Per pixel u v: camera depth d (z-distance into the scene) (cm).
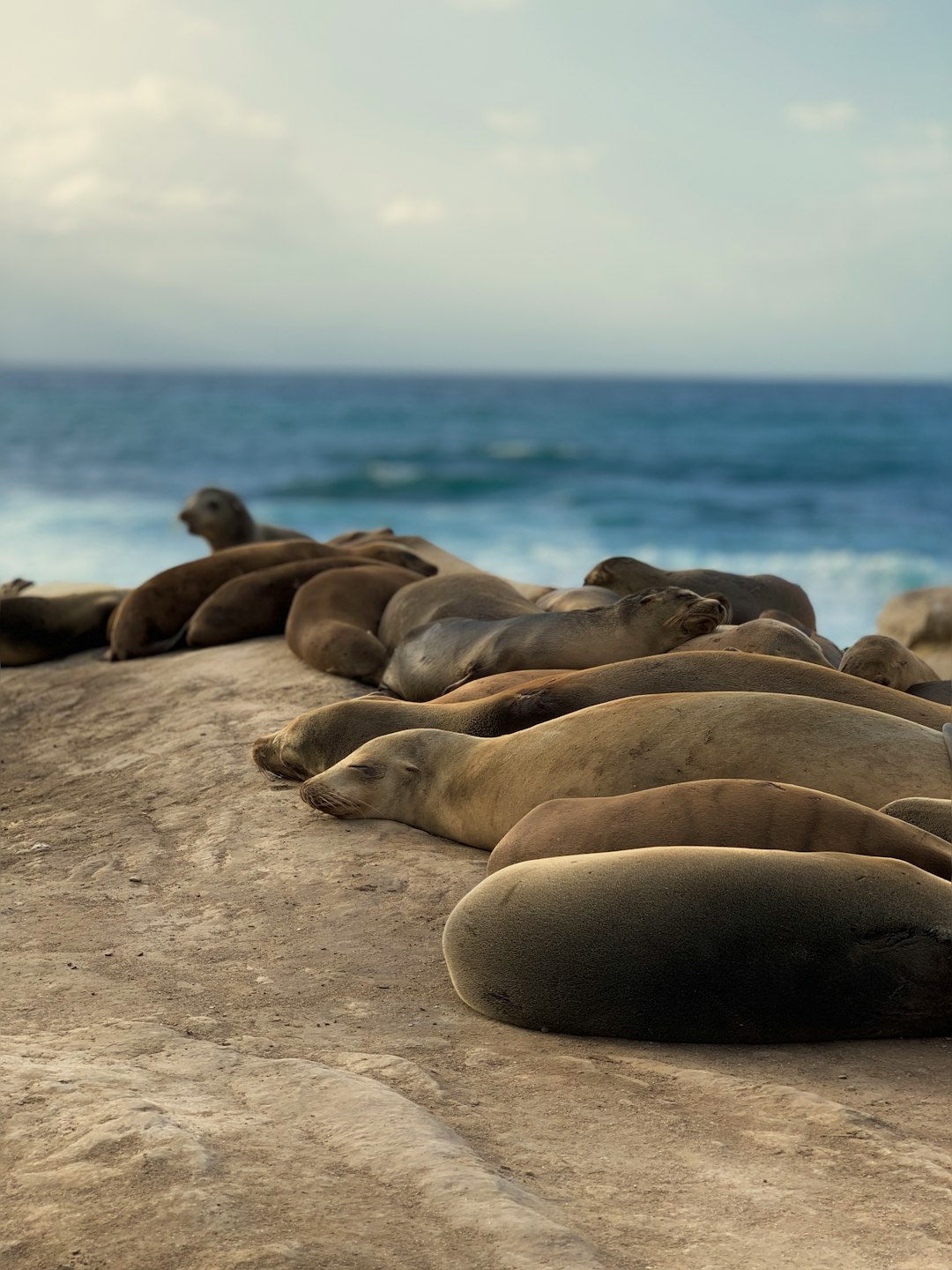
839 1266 236
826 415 7294
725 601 654
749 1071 331
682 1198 262
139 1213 235
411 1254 226
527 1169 274
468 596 809
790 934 336
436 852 509
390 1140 267
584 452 4853
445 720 572
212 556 1000
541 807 428
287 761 604
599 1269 225
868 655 609
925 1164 278
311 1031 355
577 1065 333
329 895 468
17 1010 365
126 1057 321
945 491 3691
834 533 2889
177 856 525
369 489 3709
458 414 7412
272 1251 223
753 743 459
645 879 348
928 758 453
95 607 1052
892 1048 348
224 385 12938
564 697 547
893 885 341
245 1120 277
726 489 3766
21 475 3894
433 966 411
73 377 16712
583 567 2314
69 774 677
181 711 764
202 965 410
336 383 15638
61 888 494
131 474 4019
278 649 883
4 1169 253
